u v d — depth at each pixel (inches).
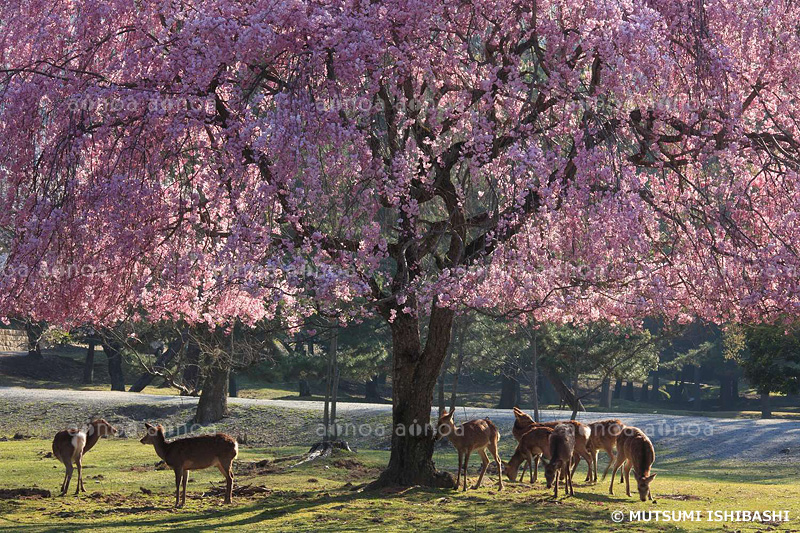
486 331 1375.5
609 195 479.2
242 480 740.7
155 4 538.9
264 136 456.1
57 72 516.1
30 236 490.6
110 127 512.7
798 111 552.4
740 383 3240.7
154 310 676.1
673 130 583.2
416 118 574.9
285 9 474.6
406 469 634.8
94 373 2514.8
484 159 506.6
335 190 518.9
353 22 494.6
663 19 511.8
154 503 559.5
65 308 547.8
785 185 535.8
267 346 1229.1
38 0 550.0
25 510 519.2
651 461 553.6
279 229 537.0
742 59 547.8
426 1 503.5
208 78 485.4
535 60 552.4
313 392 2571.4
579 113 544.4
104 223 502.9
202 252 599.2
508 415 1406.3
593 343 1357.0
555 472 558.9
